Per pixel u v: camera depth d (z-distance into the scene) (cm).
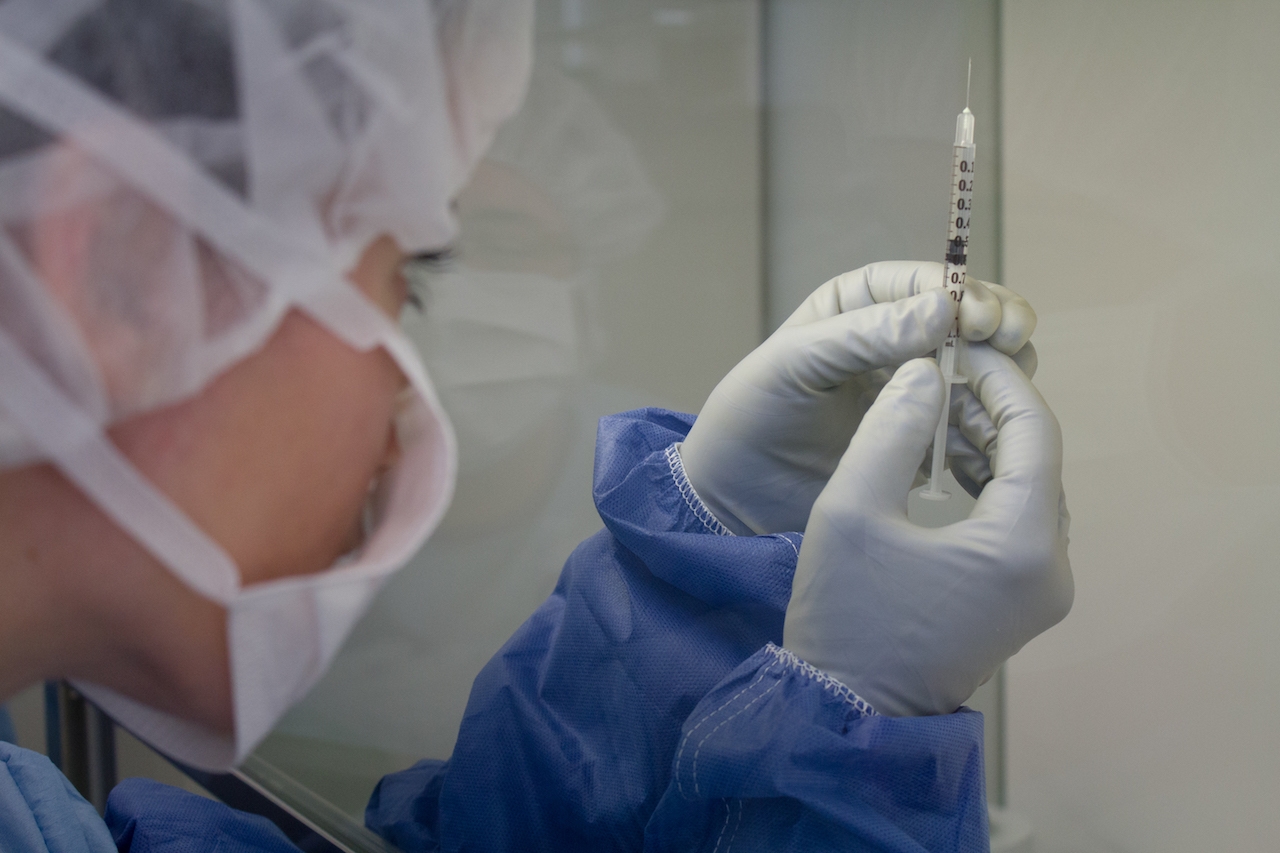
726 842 53
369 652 100
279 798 101
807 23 80
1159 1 56
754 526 64
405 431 44
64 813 63
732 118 84
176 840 65
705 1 84
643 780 59
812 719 50
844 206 79
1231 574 55
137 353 30
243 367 33
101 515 32
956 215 55
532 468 93
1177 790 59
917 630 50
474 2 37
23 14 28
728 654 60
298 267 32
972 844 49
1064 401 65
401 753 99
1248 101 52
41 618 33
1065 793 67
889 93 75
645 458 68
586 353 91
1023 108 65
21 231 29
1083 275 62
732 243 86
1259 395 52
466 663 96
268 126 31
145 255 30
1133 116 58
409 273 46
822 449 63
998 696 72
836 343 57
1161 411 58
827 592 52
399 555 39
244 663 36
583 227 90
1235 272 54
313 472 36
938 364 57
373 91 33
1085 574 64
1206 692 57
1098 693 64
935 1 70
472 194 91
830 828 49
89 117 28
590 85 88
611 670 63
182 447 32
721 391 63
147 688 39
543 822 63
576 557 69
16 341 28
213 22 30
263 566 36
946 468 64
